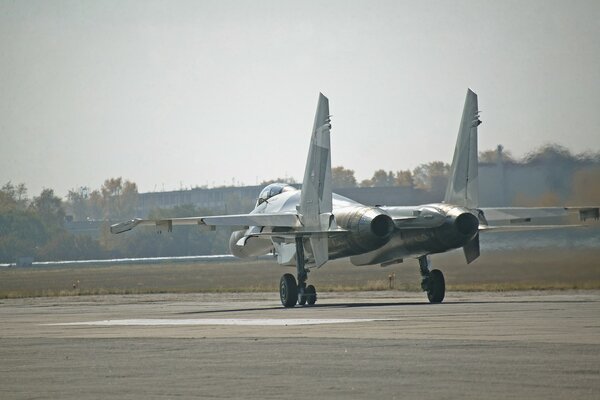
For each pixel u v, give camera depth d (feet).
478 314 225.76
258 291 524.93
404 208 309.83
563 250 489.67
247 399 105.19
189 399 106.42
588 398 100.37
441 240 301.22
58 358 149.07
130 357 147.02
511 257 497.05
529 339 155.43
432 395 104.32
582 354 134.21
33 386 118.93
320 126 308.40
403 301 333.01
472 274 497.87
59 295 520.42
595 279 458.50
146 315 272.31
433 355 137.49
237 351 151.02
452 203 313.94
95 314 289.33
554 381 111.34
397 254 314.76
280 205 350.84
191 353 150.10
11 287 653.71
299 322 213.05
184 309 313.32
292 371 125.80
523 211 317.83
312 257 329.31
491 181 546.67
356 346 152.35
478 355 135.85
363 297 392.68
